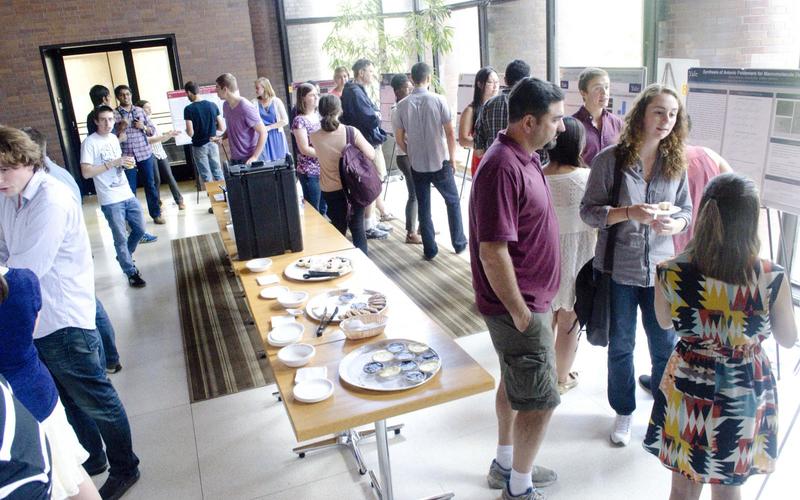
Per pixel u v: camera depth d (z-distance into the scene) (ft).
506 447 8.59
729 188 5.94
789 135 9.50
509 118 7.11
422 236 17.89
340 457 9.73
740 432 6.34
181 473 9.66
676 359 6.72
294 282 9.91
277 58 30.86
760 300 6.08
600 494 8.46
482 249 7.02
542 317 7.39
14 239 7.93
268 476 9.43
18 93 27.73
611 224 8.50
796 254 13.03
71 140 29.96
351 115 19.44
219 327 14.90
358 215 15.47
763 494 8.30
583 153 11.20
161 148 25.41
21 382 6.42
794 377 10.72
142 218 18.03
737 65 12.94
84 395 8.76
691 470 6.61
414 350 7.47
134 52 29.55
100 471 9.80
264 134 18.29
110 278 18.79
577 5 18.34
